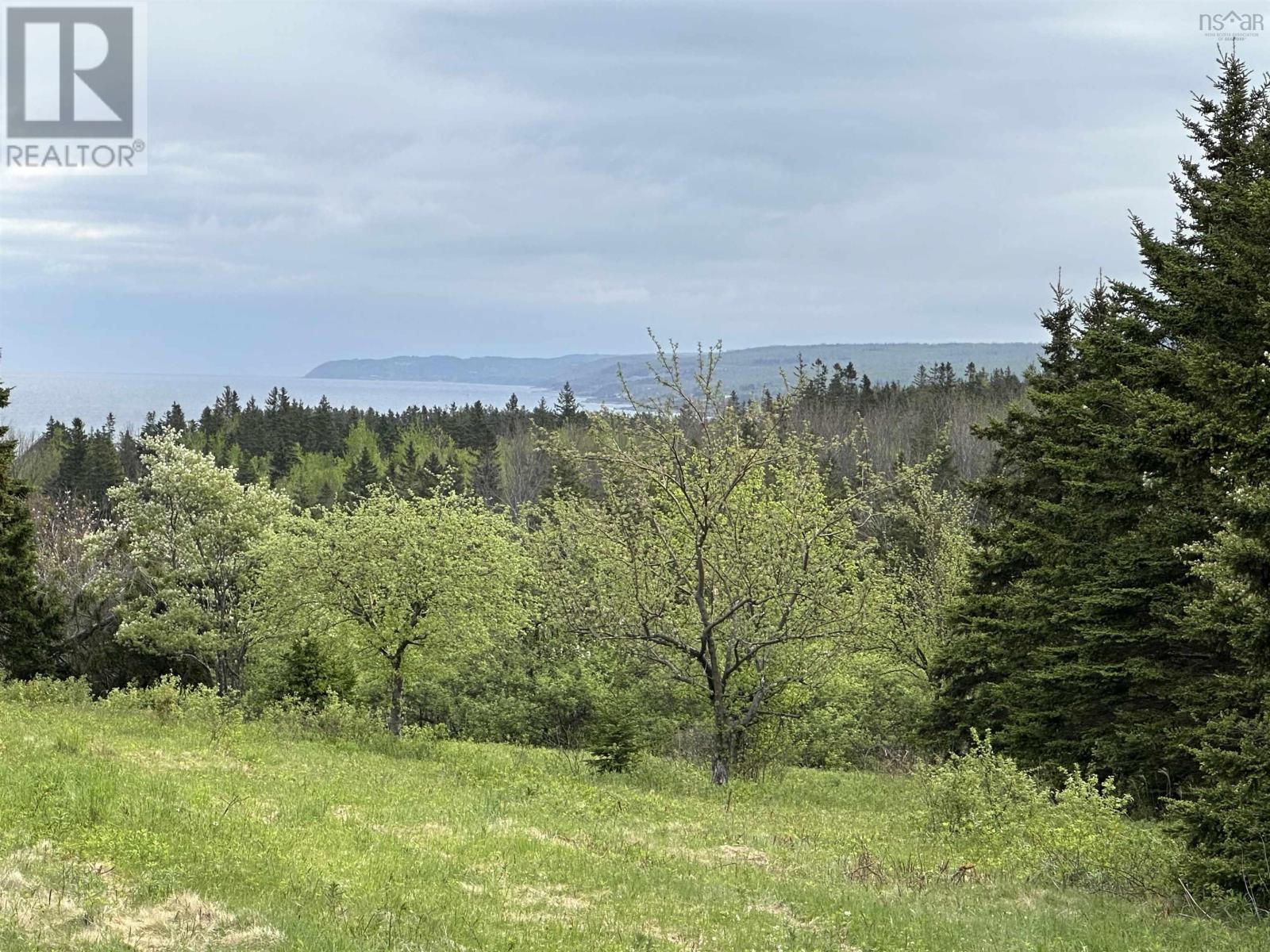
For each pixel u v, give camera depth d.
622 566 26.59
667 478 26.48
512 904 10.91
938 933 10.80
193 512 42.78
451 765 25.41
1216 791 13.06
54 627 41.16
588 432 27.20
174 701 28.44
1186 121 21.59
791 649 27.31
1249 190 16.08
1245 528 12.57
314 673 36.69
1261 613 13.09
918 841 17.92
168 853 10.74
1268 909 12.42
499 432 134.75
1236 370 13.02
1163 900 13.18
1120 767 21.17
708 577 27.11
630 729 26.44
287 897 9.94
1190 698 19.61
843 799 25.61
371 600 31.41
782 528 26.17
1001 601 25.75
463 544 31.81
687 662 28.33
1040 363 26.73
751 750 29.28
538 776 23.41
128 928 8.45
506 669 40.66
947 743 28.66
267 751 22.80
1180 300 18.98
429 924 9.57
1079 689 22.67
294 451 118.19
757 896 12.41
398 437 131.25
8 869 9.46
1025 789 18.61
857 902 12.09
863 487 27.64
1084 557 22.64
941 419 96.75
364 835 13.72
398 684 31.84
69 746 18.38
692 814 19.81
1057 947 10.39
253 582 42.19
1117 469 21.62
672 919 10.90
